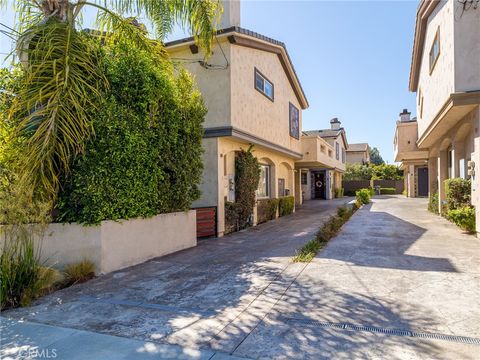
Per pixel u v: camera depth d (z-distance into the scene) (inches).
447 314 153.7
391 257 264.7
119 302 182.5
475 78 315.6
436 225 437.1
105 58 257.0
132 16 288.4
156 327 148.4
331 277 215.3
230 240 382.6
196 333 141.2
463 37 319.6
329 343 129.0
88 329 148.2
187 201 341.4
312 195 1208.2
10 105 235.9
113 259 248.4
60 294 197.9
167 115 302.0
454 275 212.7
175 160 317.7
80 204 240.4
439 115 394.6
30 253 193.2
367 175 1646.2
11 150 222.2
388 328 140.9
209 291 197.3
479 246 299.4
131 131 257.9
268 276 223.3
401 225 443.8
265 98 522.6
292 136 674.2
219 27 459.8
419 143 580.1
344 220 479.2
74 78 225.8
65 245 243.1
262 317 156.3
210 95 417.7
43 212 199.6
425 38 483.5
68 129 217.3
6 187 198.8
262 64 512.7
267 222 546.3
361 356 118.6
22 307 176.7
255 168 507.8
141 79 270.8
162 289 204.2
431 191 645.9
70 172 238.4
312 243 314.0
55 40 233.0
